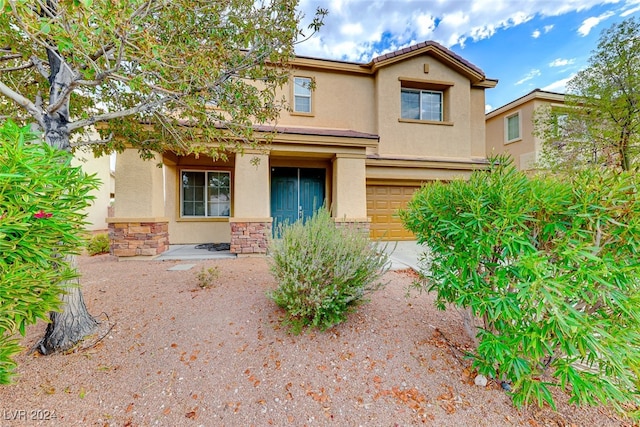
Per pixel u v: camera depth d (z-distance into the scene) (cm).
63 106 351
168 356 312
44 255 209
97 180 256
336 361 306
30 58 372
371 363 304
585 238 237
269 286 493
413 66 1110
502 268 255
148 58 307
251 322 372
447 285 297
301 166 1015
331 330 356
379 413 247
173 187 1023
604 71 821
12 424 229
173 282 518
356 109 1091
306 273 347
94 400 257
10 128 204
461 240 273
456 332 365
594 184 228
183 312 396
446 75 1136
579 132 902
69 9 218
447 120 1145
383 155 1075
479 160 1141
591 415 250
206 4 373
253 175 775
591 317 234
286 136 801
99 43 282
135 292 465
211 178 1068
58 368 293
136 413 245
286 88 1023
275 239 428
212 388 272
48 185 210
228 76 430
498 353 244
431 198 317
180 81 351
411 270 627
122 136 537
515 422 241
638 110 783
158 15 328
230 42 420
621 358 208
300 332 344
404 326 371
